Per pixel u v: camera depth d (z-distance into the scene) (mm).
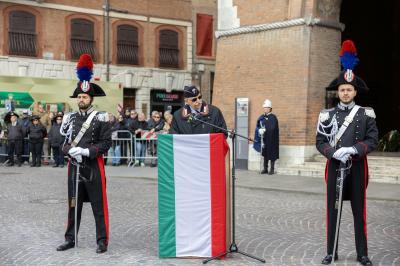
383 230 7703
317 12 14711
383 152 16375
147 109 28406
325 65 14930
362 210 5836
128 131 17938
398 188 11781
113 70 27453
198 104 6387
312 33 14633
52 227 7871
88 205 9812
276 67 15281
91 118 6469
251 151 15883
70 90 20406
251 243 6902
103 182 6500
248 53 16031
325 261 5875
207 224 6113
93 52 26953
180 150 6117
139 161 17875
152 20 28688
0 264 5938
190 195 6121
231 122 16453
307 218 8594
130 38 28078
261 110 15656
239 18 16328
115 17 27594
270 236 7309
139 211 9250
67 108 20328
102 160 6586
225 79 16656
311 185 12430
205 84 30469
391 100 21219
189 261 6020
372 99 21578
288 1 15023
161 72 28906
